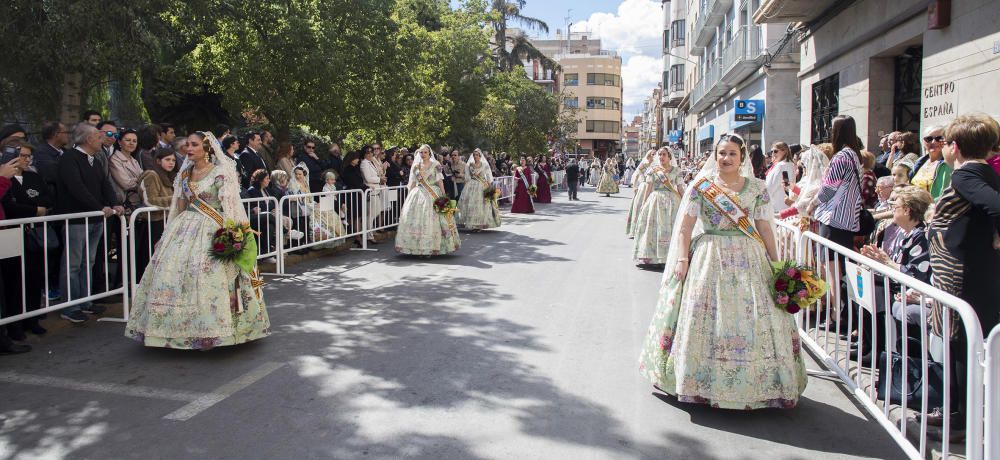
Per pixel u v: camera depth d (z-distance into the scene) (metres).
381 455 3.77
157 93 16.62
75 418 4.27
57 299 6.63
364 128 17.42
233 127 20.77
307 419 4.27
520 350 5.76
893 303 4.66
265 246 9.49
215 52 15.12
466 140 30.75
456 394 4.71
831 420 4.36
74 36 10.45
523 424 4.22
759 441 4.03
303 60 14.39
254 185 9.42
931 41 10.67
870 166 6.86
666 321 4.58
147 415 4.32
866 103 13.65
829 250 5.62
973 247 3.92
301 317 6.84
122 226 6.58
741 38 25.41
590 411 4.44
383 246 12.36
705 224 4.54
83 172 6.36
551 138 48.53
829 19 15.91
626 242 12.97
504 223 16.83
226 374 5.10
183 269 5.45
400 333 6.25
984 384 2.88
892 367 4.36
